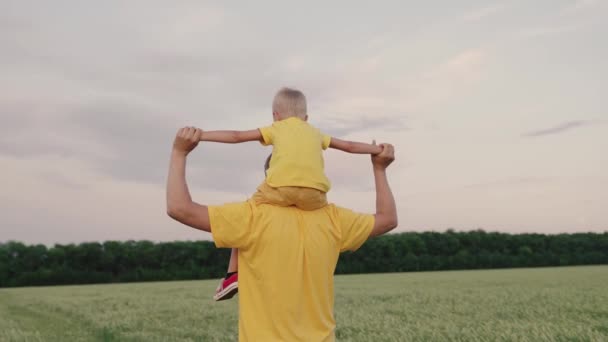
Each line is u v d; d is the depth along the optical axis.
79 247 52.41
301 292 2.21
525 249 60.25
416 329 8.20
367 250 55.94
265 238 2.17
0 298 24.48
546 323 8.22
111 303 17.84
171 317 12.21
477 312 10.71
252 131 2.32
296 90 2.52
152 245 54.72
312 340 2.20
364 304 13.78
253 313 2.18
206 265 55.19
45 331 10.39
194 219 2.14
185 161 2.23
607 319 8.86
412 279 31.84
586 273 34.53
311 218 2.31
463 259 57.53
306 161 2.24
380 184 2.60
